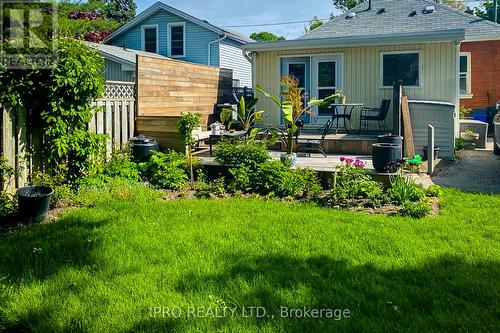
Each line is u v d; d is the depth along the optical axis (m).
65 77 5.97
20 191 5.19
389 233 4.54
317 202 6.04
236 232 4.60
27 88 5.98
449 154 9.32
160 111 9.64
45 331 2.69
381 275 3.48
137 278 3.42
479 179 7.48
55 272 3.53
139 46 21.52
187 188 6.87
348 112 12.02
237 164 7.20
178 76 10.40
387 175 6.54
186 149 8.45
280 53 12.54
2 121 5.70
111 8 32.62
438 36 10.63
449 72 11.12
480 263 3.70
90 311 2.89
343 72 12.08
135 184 6.80
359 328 2.68
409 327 2.68
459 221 5.02
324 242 4.28
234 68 22.08
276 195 6.41
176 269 3.59
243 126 9.91
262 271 3.55
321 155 9.46
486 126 11.53
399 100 9.12
